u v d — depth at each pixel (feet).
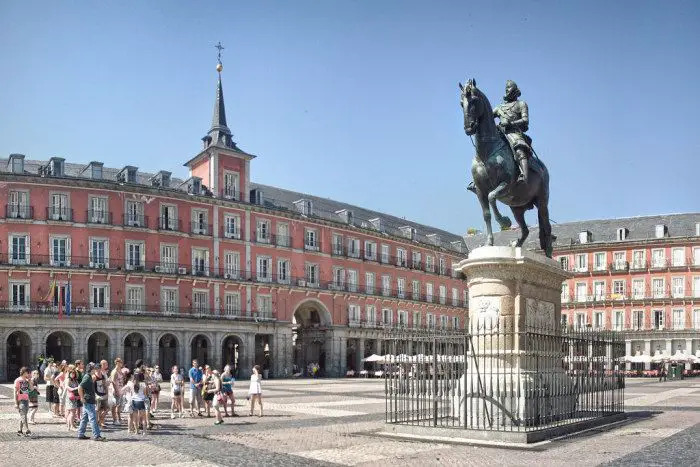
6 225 176.96
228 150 213.66
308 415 73.77
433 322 278.46
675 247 266.77
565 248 282.36
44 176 180.34
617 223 286.87
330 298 234.99
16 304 175.83
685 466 38.93
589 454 42.60
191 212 202.80
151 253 193.57
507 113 56.44
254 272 214.28
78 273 182.29
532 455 42.09
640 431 54.44
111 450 48.62
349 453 44.80
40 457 45.68
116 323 183.93
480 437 47.62
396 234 267.59
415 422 54.60
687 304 261.24
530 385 50.44
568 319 280.72
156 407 79.46
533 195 56.39
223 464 41.91
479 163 53.88
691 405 86.58
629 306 270.87
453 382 53.67
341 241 244.01
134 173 197.36
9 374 181.88
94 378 62.54
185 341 194.59
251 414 74.79
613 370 62.80
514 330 52.01
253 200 221.05
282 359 217.77
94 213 186.80
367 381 183.11
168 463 42.57
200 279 200.44
